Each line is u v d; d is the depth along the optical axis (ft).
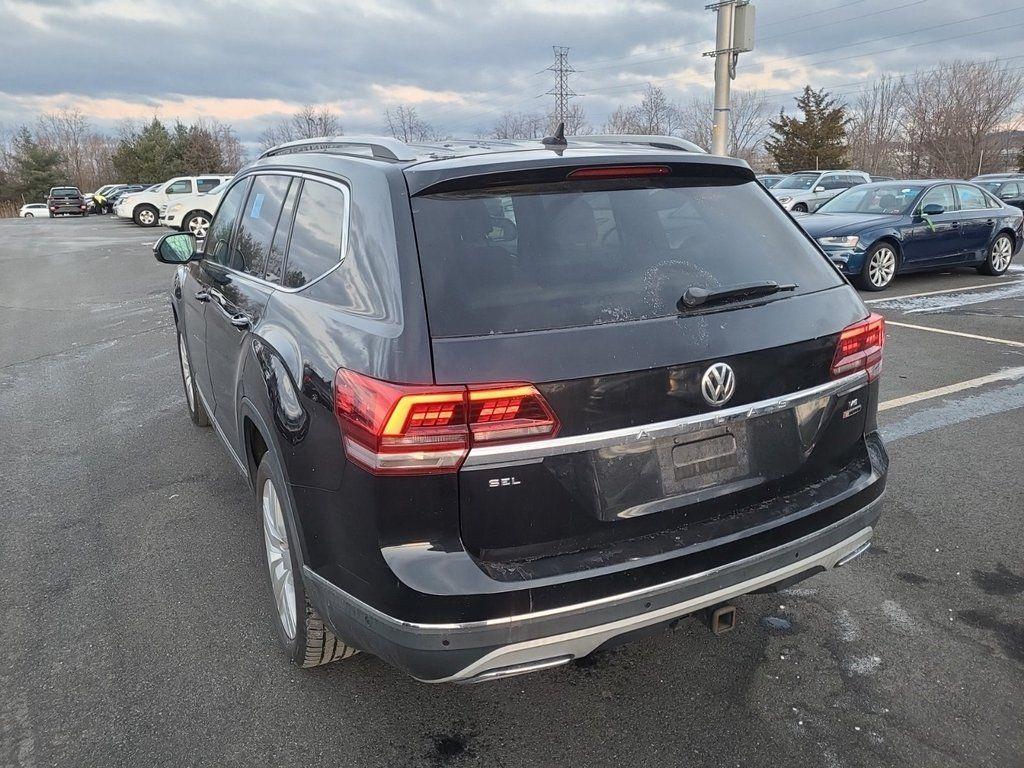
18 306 37.29
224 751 8.34
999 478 14.90
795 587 11.44
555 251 7.77
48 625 10.61
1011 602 10.96
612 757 8.25
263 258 11.03
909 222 36.88
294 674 9.57
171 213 82.58
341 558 7.44
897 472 15.26
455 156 8.41
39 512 14.02
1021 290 36.35
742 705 9.00
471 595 6.76
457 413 6.70
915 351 24.58
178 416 19.38
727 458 7.90
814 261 9.36
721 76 45.42
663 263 8.13
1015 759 8.16
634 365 7.18
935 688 9.23
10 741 8.48
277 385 8.52
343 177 9.09
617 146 9.71
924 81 212.43
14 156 265.54
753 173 9.86
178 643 10.18
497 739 8.52
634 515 7.43
